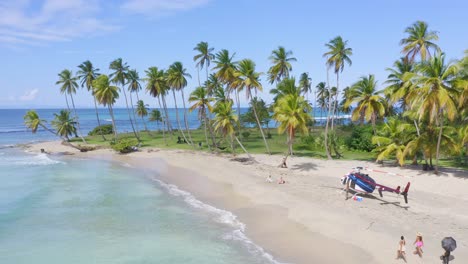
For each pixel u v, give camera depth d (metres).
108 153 64.75
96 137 91.38
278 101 43.50
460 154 41.06
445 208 26.06
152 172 45.31
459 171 36.22
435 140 36.16
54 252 20.06
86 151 68.25
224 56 54.09
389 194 30.28
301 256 18.70
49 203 30.50
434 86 32.44
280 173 40.69
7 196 33.12
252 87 49.56
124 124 172.38
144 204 30.00
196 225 24.23
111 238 22.09
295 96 40.97
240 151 58.88
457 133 38.41
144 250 20.09
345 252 18.86
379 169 39.56
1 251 20.23
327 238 20.86
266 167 44.59
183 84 68.88
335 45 47.12
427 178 34.12
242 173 41.16
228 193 32.91
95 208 28.88
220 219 25.47
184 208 28.56
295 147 62.84
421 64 34.47
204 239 21.58
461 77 32.50
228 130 49.91
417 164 41.75
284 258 18.55
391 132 40.91
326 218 24.08
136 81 82.25
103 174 44.56
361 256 18.28
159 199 31.64
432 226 22.12
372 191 28.89
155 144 73.56
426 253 18.11
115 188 36.38
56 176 43.34
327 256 18.55
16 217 26.56
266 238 21.44
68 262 18.75
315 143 58.84
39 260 19.05
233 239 21.45
